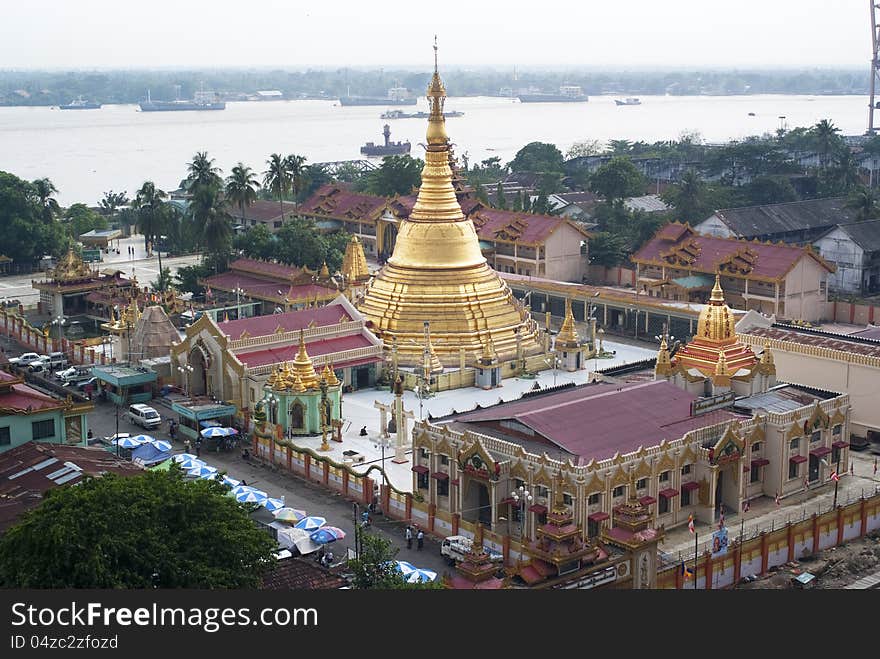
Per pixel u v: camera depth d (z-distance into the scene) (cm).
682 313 19638
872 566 10969
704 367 13750
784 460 12581
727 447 12038
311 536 10988
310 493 12900
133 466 11606
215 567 8469
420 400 15738
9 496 10625
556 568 8350
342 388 16550
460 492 11762
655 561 9088
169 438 14675
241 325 16100
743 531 11706
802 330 15862
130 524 8331
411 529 11606
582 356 18050
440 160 17738
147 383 16262
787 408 13050
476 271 17725
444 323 17275
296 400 14725
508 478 11488
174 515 8700
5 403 12394
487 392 16750
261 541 8969
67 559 7919
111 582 7875
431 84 17575
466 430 12169
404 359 17088
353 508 12456
